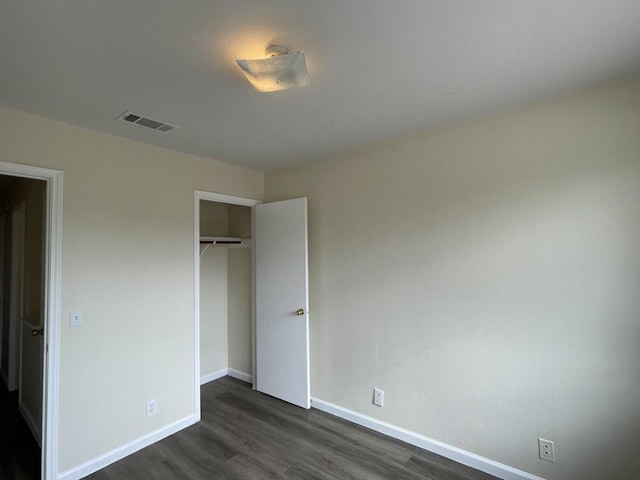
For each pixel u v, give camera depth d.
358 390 2.79
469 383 2.24
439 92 1.85
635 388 1.72
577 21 1.28
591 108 1.83
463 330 2.26
